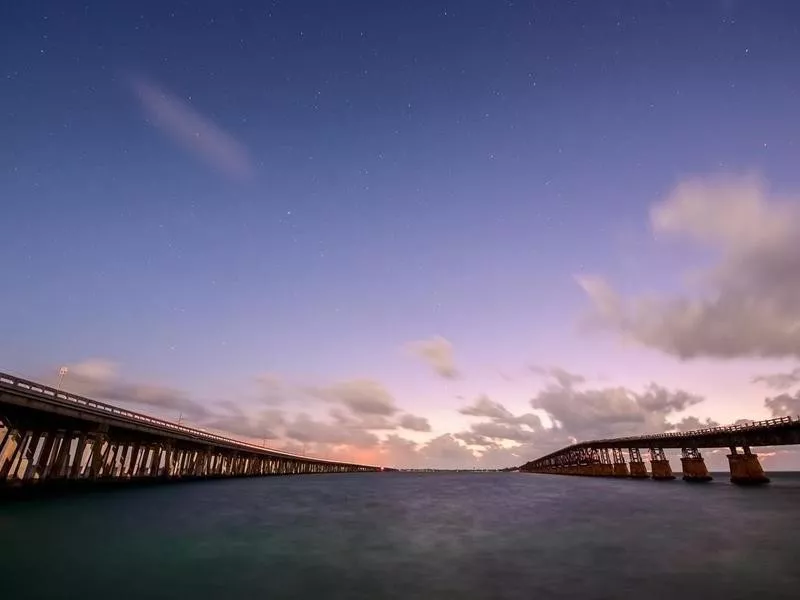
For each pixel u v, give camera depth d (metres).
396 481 87.62
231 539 19.50
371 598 11.62
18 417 30.02
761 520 25.09
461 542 19.55
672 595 11.85
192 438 57.88
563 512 30.72
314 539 20.03
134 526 21.34
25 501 27.05
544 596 11.83
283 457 115.50
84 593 11.47
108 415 38.22
